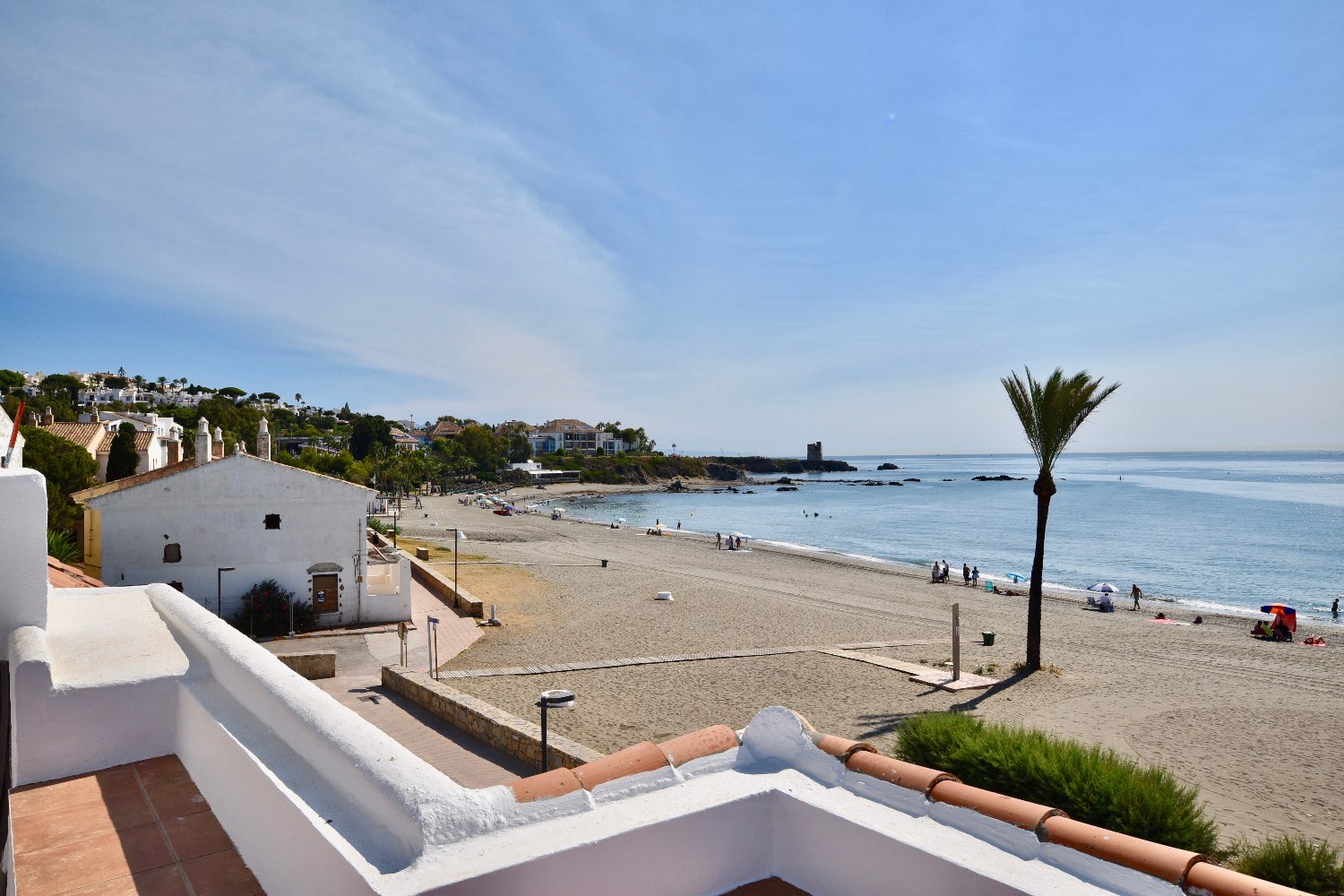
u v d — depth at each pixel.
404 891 1.95
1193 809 11.12
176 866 3.14
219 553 27.31
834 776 2.84
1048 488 24.84
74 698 4.04
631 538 74.94
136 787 3.88
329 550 28.97
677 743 2.98
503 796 2.43
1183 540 74.81
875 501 137.00
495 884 2.09
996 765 11.94
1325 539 73.25
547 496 148.00
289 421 184.38
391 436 145.88
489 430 191.12
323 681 21.12
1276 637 33.06
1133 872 2.13
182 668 4.39
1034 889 2.11
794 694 22.52
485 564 50.38
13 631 4.30
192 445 72.31
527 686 22.73
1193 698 22.50
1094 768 11.40
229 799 3.39
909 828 2.48
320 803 2.63
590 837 2.32
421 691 18.45
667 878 2.49
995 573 57.09
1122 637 32.62
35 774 3.93
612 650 28.05
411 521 83.62
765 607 38.00
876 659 26.86
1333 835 13.80
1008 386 24.73
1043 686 23.53
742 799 2.70
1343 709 21.53
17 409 5.28
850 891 2.53
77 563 28.44
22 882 3.02
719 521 103.06
